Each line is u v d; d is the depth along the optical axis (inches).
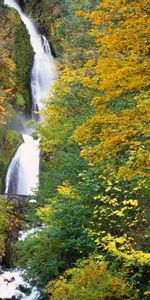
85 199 408.8
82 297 319.3
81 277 334.3
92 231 377.7
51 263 419.5
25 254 494.0
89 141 414.6
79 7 936.3
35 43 1457.9
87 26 888.3
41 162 946.1
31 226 598.9
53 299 341.7
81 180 494.3
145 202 378.9
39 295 492.1
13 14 1358.3
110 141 277.0
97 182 404.5
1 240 644.1
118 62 289.6
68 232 418.6
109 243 321.1
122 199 389.4
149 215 373.7
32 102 1331.2
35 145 1059.9
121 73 274.5
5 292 547.5
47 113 681.0
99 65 293.7
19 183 995.9
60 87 673.6
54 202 454.9
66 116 661.9
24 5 1542.8
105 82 279.6
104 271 335.3
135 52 291.1
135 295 326.0
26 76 1323.8
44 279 439.5
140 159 276.5
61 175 554.6
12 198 740.0
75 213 400.2
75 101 642.2
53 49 1424.7
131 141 285.9
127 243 346.9
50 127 671.8
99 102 299.0
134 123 277.7
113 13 291.6
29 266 483.2
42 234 451.8
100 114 299.1
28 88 1330.0
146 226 371.9
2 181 966.4
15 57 1298.0
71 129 592.4
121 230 372.2
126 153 335.6
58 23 1305.4
